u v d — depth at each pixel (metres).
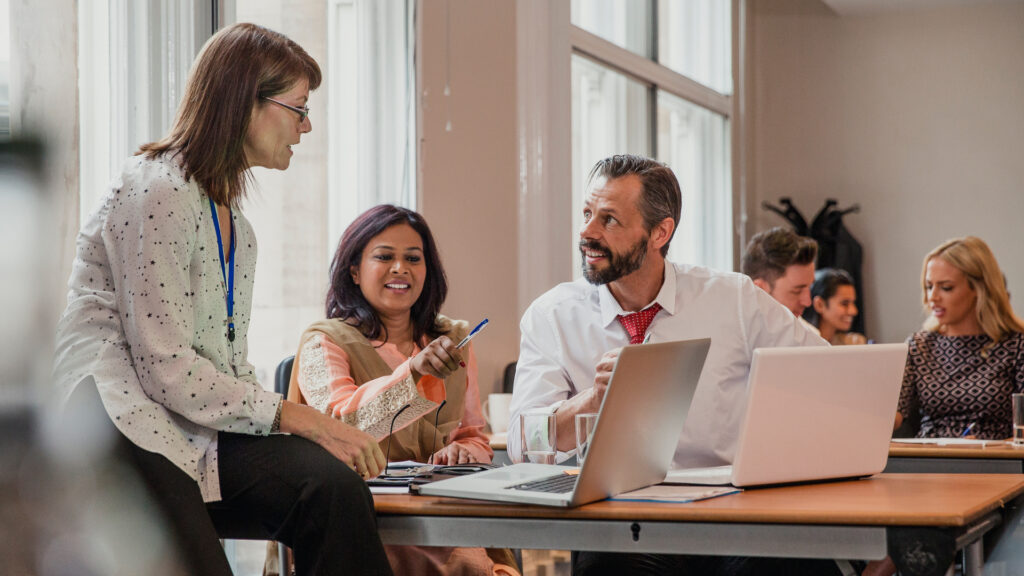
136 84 2.48
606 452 1.35
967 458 2.61
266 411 1.51
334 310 2.46
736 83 7.14
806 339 2.31
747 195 7.65
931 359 3.78
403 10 3.49
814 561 1.93
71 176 2.01
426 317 2.49
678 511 1.29
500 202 4.01
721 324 2.29
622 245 2.15
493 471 1.60
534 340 2.33
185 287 1.51
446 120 3.68
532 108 4.20
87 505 0.46
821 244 7.51
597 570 1.99
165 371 1.45
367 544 1.41
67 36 2.03
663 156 5.94
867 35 7.66
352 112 3.36
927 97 7.52
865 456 1.67
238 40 1.63
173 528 1.36
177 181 1.53
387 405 1.96
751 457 1.53
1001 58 7.38
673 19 6.14
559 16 4.42
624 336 2.27
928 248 7.48
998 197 7.36
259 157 1.69
